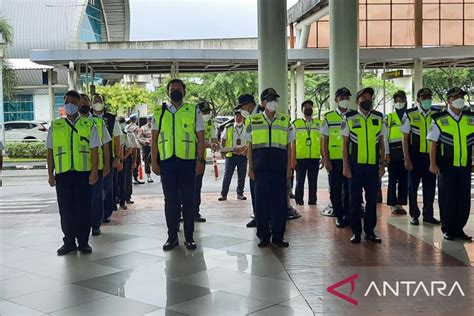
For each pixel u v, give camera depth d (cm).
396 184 1059
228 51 2159
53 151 782
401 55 2308
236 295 595
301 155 1178
